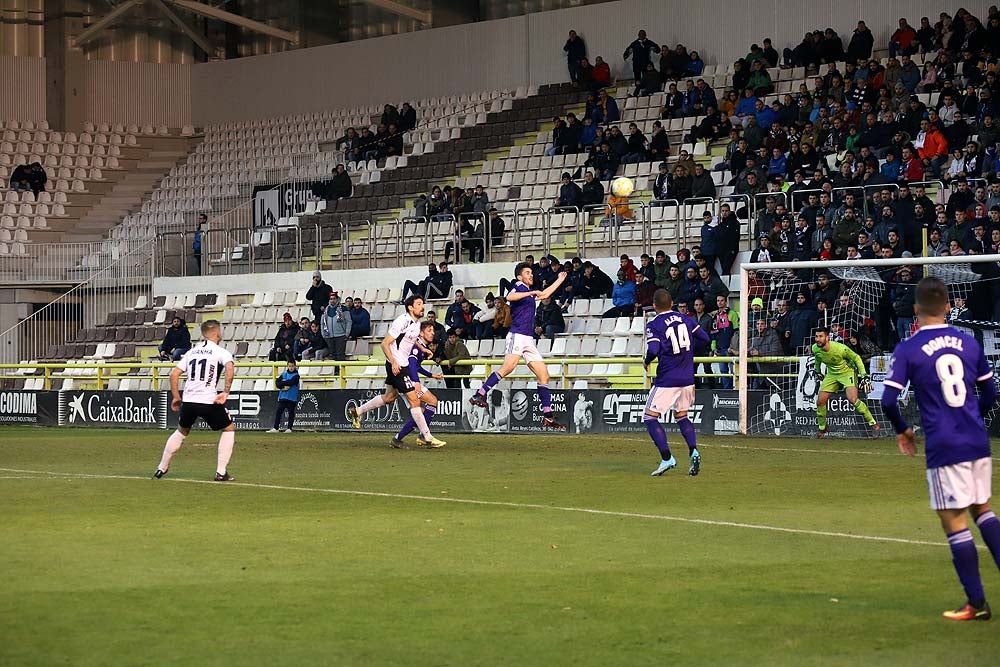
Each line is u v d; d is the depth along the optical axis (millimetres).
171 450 29500
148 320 72312
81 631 13539
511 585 16125
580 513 22984
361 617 14266
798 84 68125
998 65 58562
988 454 14266
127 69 95062
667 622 14023
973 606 14047
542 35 83250
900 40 64688
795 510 23375
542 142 74062
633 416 46156
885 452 36750
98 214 87062
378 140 81000
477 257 65125
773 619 14164
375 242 69125
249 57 94938
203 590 15766
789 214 53500
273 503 24656
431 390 49344
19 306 77125
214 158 90312
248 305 69562
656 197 61844
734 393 44406
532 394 47531
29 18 92938
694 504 24328
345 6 94375
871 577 16625
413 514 22938
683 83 73688
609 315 56125
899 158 55438
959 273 42750
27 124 91188
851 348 43875
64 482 28797
